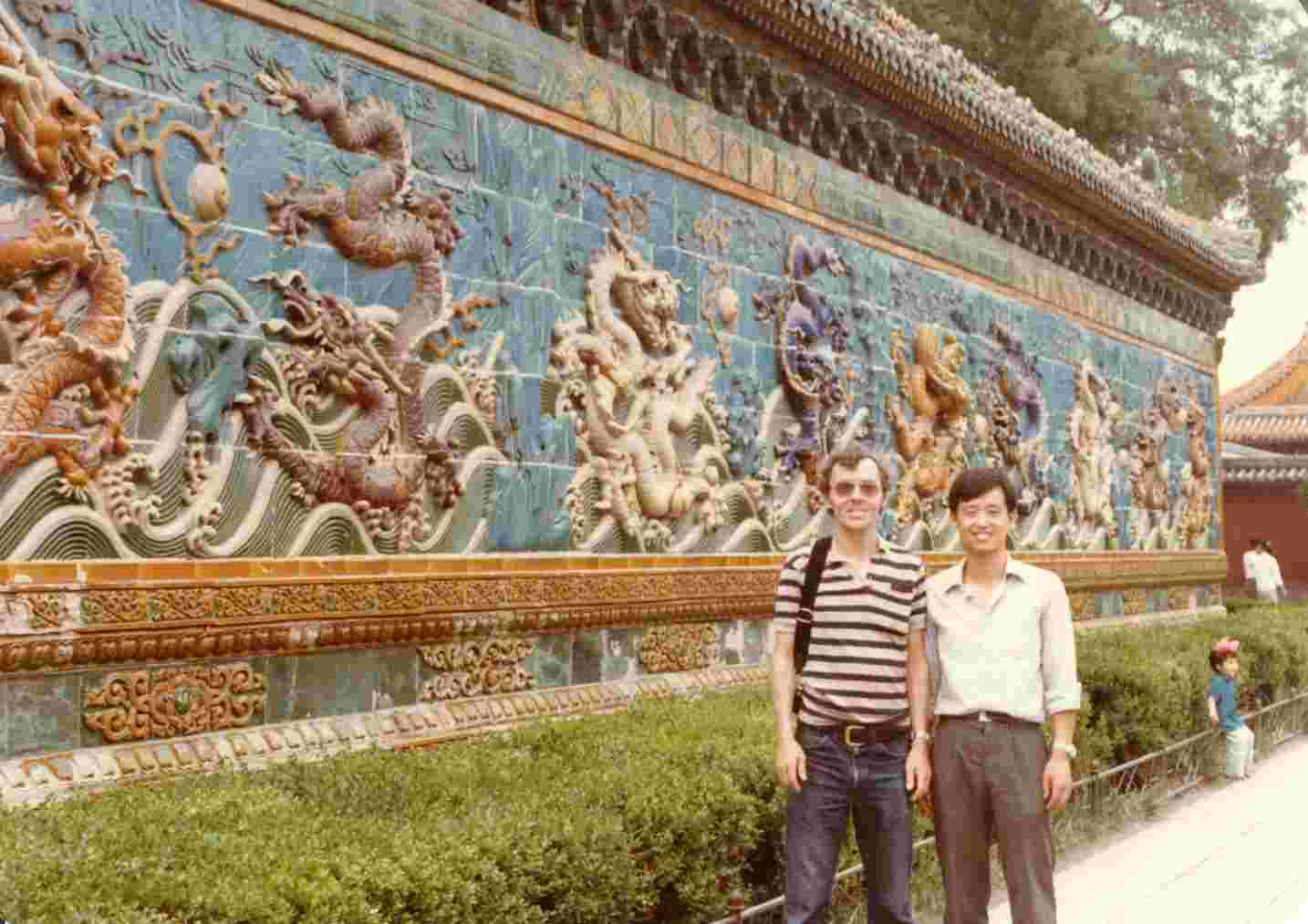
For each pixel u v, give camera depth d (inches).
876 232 656.4
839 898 330.6
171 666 332.5
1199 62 1690.5
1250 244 1107.9
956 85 668.7
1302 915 354.9
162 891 185.5
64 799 293.9
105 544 318.3
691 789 284.8
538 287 454.9
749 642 554.3
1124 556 918.4
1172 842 455.5
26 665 299.9
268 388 358.6
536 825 241.1
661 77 519.8
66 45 316.2
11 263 297.6
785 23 560.7
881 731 252.5
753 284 569.9
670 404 514.6
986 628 255.3
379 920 201.3
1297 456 1775.3
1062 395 852.6
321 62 381.4
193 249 342.0
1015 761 252.1
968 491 256.8
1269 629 741.9
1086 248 875.4
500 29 443.8
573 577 457.1
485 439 430.3
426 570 401.1
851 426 626.8
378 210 393.4
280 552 362.0
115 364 318.7
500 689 431.8
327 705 374.0
